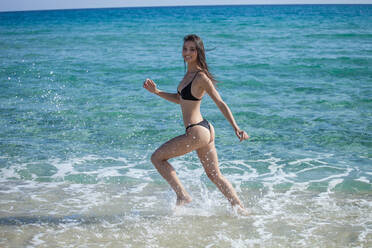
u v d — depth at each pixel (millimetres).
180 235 3332
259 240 3221
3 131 6555
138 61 15617
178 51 19219
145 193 4328
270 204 4008
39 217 3691
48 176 4789
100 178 4742
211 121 7184
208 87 3547
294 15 61906
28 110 7930
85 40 25578
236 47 20391
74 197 4199
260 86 10469
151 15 79688
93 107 8156
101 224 3553
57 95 9344
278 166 5098
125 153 5602
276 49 19188
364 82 10789
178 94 4000
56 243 3180
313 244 3137
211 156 3758
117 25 43188
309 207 3902
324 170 4922
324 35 25422
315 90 9805
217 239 3250
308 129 6598
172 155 3668
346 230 3375
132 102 8570
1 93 9609
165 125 6867
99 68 13812
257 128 6719
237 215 3748
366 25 34094
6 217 3682
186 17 63625
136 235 3330
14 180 4664
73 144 5961
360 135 6219
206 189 4457
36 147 5809
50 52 19125
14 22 55688
